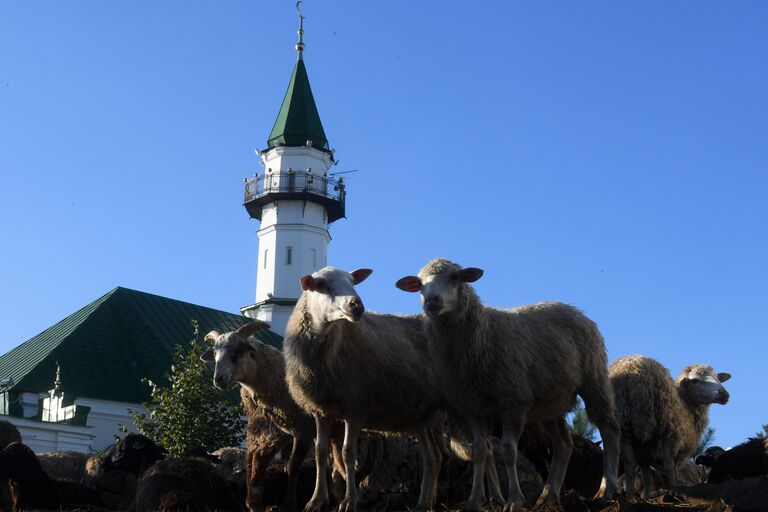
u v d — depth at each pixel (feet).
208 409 100.27
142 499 50.90
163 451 68.13
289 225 215.51
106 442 138.82
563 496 41.29
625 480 50.96
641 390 51.16
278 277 212.64
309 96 227.40
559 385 44.39
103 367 148.77
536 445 57.77
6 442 71.77
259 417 53.57
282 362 52.49
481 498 42.68
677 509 39.99
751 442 52.60
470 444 50.88
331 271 45.44
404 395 47.50
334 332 45.37
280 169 218.38
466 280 42.04
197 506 49.73
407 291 43.09
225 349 51.37
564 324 46.29
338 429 51.49
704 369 56.39
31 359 151.02
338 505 50.98
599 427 46.93
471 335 41.81
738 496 40.32
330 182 221.87
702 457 63.52
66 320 168.76
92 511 54.03
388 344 47.70
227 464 73.36
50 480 55.47
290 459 51.03
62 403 138.31
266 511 48.98
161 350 155.22
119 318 164.45
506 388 42.04
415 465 54.90
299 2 231.50
